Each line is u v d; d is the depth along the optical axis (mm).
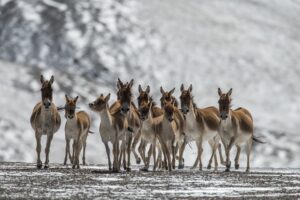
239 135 107750
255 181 85250
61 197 65000
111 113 96375
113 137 93750
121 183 78188
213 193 71000
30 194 67062
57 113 101875
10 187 72438
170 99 110438
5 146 187250
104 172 92938
